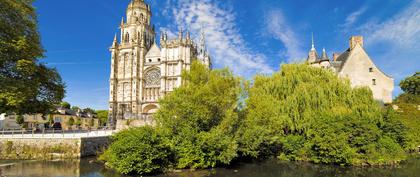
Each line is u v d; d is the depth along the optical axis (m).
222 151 27.38
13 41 19.94
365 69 51.16
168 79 81.06
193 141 27.80
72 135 38.84
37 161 32.06
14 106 20.20
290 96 33.69
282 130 33.41
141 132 25.77
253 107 31.41
